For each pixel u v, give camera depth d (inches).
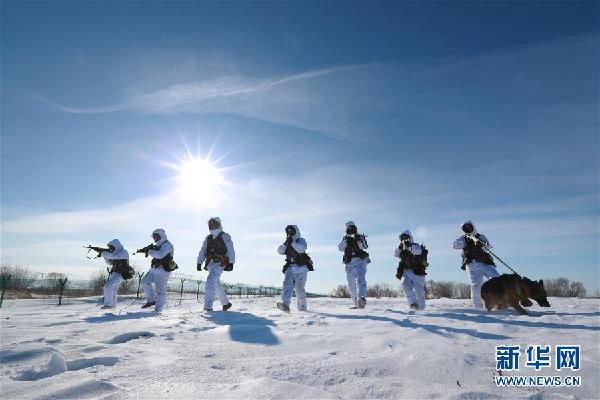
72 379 108.9
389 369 123.6
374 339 169.3
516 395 100.1
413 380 114.3
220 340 177.6
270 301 501.7
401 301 497.0
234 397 95.8
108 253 383.2
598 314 283.4
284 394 97.7
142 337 187.9
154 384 106.5
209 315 285.4
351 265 363.9
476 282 333.7
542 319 251.1
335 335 183.0
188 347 161.0
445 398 97.2
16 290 836.0
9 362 125.2
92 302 636.1
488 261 329.4
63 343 161.5
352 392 103.3
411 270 341.1
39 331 194.7
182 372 119.5
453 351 140.3
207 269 345.4
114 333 189.2
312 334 185.6
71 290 889.5
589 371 124.3
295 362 131.5
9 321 248.2
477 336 185.2
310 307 394.3
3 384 101.9
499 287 301.0
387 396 100.3
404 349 144.8
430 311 303.3
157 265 356.8
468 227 343.3
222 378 113.5
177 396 96.6
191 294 858.8
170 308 398.6
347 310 332.5
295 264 336.5
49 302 629.0
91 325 226.8
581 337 181.9
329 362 131.3
